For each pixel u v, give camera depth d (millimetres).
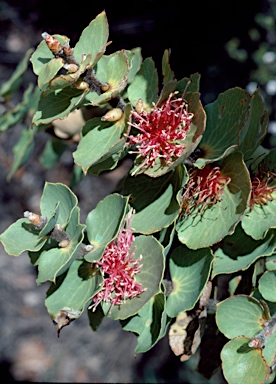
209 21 1376
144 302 458
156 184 493
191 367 1291
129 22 1464
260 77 1298
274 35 1345
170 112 472
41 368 1502
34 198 1647
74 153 474
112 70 471
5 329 1566
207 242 477
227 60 1343
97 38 448
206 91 1331
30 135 705
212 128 500
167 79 482
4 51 1704
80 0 1535
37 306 1591
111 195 475
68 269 475
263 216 509
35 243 453
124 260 468
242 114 481
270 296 482
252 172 533
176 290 503
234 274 544
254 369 448
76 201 457
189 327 513
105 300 467
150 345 485
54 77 461
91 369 1467
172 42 1416
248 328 472
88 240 478
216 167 488
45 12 1611
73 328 1535
